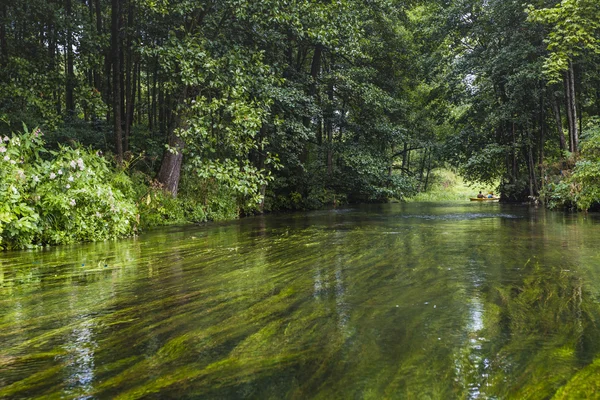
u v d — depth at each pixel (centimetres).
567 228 653
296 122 1238
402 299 238
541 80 1490
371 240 537
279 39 1167
